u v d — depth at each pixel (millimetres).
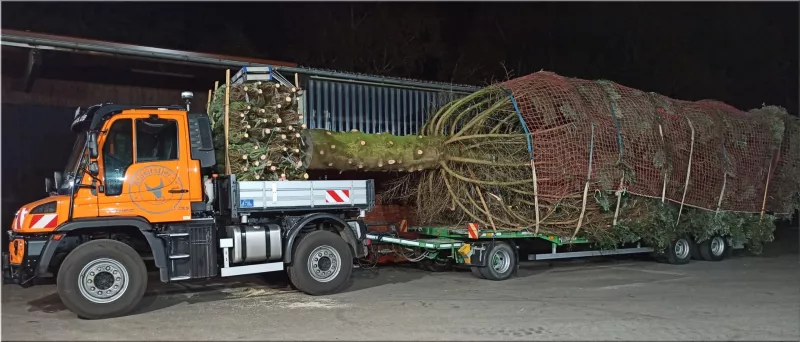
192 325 7301
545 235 11062
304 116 11867
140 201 7949
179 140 8258
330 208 9328
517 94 10945
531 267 12406
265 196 8758
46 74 13492
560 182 10586
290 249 8930
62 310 8273
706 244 13219
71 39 11570
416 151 10828
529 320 7430
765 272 11562
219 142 9234
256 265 8742
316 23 21547
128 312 7914
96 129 7793
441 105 12734
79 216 7660
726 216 12547
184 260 8195
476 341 6465
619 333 6777
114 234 8219
